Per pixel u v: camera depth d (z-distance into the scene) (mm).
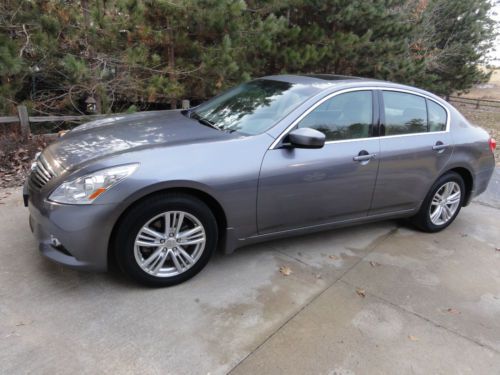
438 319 2803
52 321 2461
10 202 4141
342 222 3561
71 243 2512
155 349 2307
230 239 3008
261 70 9633
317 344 2457
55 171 2674
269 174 2957
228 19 7598
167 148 2758
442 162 3934
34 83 8039
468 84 20344
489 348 2564
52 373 2092
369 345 2490
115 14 7035
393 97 3693
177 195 2699
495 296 3146
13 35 7145
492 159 4441
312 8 10070
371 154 3434
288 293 2938
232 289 2926
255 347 2389
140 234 2656
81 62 6629
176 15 7246
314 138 2906
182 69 7965
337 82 3527
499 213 4992
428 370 2340
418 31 14727
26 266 2982
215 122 3432
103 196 2475
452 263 3615
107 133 3166
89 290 2775
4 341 2271
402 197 3785
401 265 3488
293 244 3688
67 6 7043
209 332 2479
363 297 2973
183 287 2902
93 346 2293
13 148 5699
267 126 3117
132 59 7078
